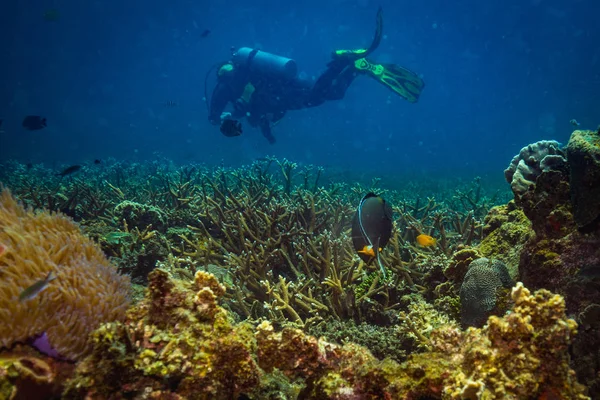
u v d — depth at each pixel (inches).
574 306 107.2
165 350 77.4
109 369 74.2
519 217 155.3
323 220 231.3
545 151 141.9
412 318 136.8
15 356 83.3
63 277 97.5
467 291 128.0
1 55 3656.5
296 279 190.2
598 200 104.3
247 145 2012.8
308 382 87.4
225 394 79.8
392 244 210.1
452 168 1301.7
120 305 99.3
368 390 80.7
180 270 173.8
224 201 269.1
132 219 231.1
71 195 281.3
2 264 99.0
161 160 874.8
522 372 70.9
